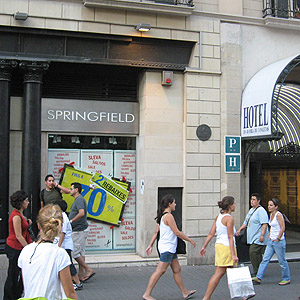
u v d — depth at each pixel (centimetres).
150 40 1078
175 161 1102
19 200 684
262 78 1092
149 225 1070
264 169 1347
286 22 1189
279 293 834
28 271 385
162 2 1083
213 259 1098
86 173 1088
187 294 779
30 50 997
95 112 1089
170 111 1105
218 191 1117
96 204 1090
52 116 1053
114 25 1044
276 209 904
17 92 1035
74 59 1021
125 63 1062
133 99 1131
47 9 995
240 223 1123
